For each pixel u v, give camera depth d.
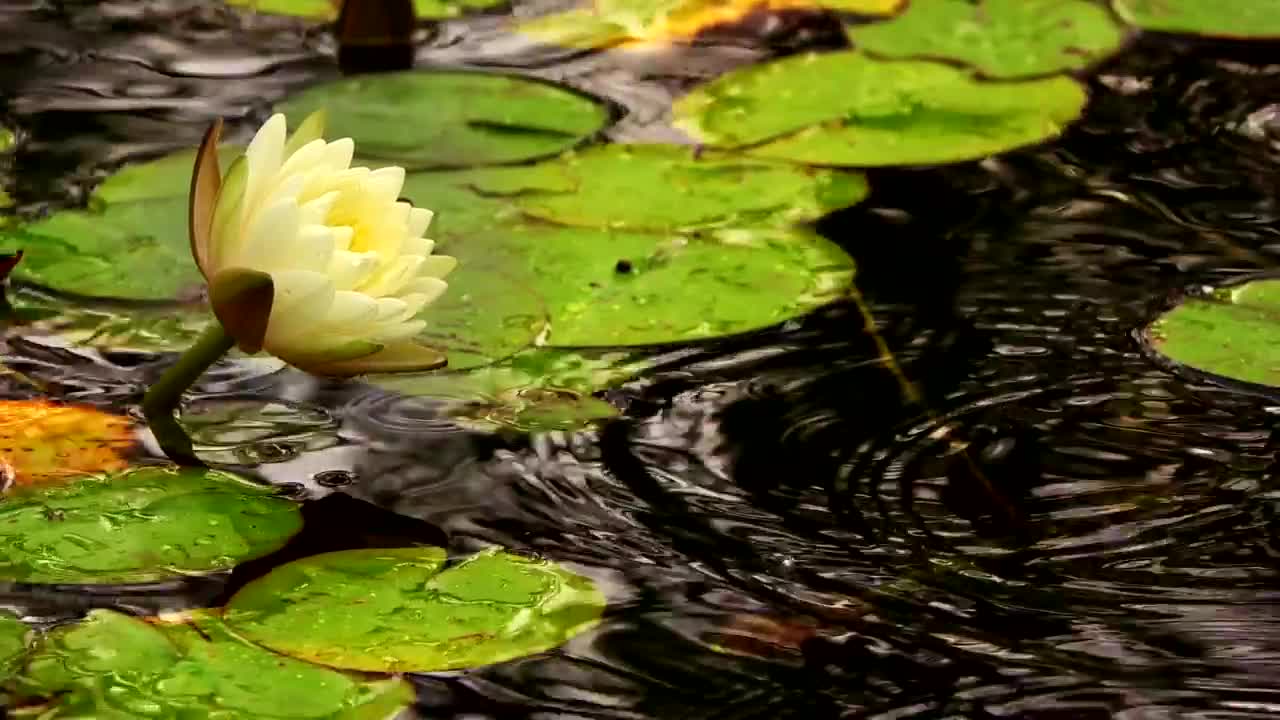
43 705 2.28
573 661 2.32
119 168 2.74
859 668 2.32
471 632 2.34
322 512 2.41
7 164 2.75
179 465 2.45
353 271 2.42
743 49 3.01
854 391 2.53
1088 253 2.67
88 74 2.92
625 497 2.44
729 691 2.31
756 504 2.44
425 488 2.44
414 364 2.45
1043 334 2.58
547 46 3.01
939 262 2.66
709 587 2.38
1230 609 2.36
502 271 2.63
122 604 2.34
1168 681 2.31
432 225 2.67
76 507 2.40
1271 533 2.41
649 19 3.08
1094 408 2.51
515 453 2.47
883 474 2.46
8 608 2.34
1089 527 2.42
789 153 2.80
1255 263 2.65
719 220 2.70
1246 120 2.86
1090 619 2.36
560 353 2.56
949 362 2.55
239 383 2.53
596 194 2.73
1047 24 3.03
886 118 2.86
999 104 2.89
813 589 2.38
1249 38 3.02
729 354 2.56
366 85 2.90
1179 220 2.71
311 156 2.45
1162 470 2.46
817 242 2.68
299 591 2.36
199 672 2.30
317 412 2.51
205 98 2.87
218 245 2.44
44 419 2.48
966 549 2.40
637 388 2.53
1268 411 2.50
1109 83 2.93
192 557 2.38
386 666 2.31
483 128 2.83
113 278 2.61
